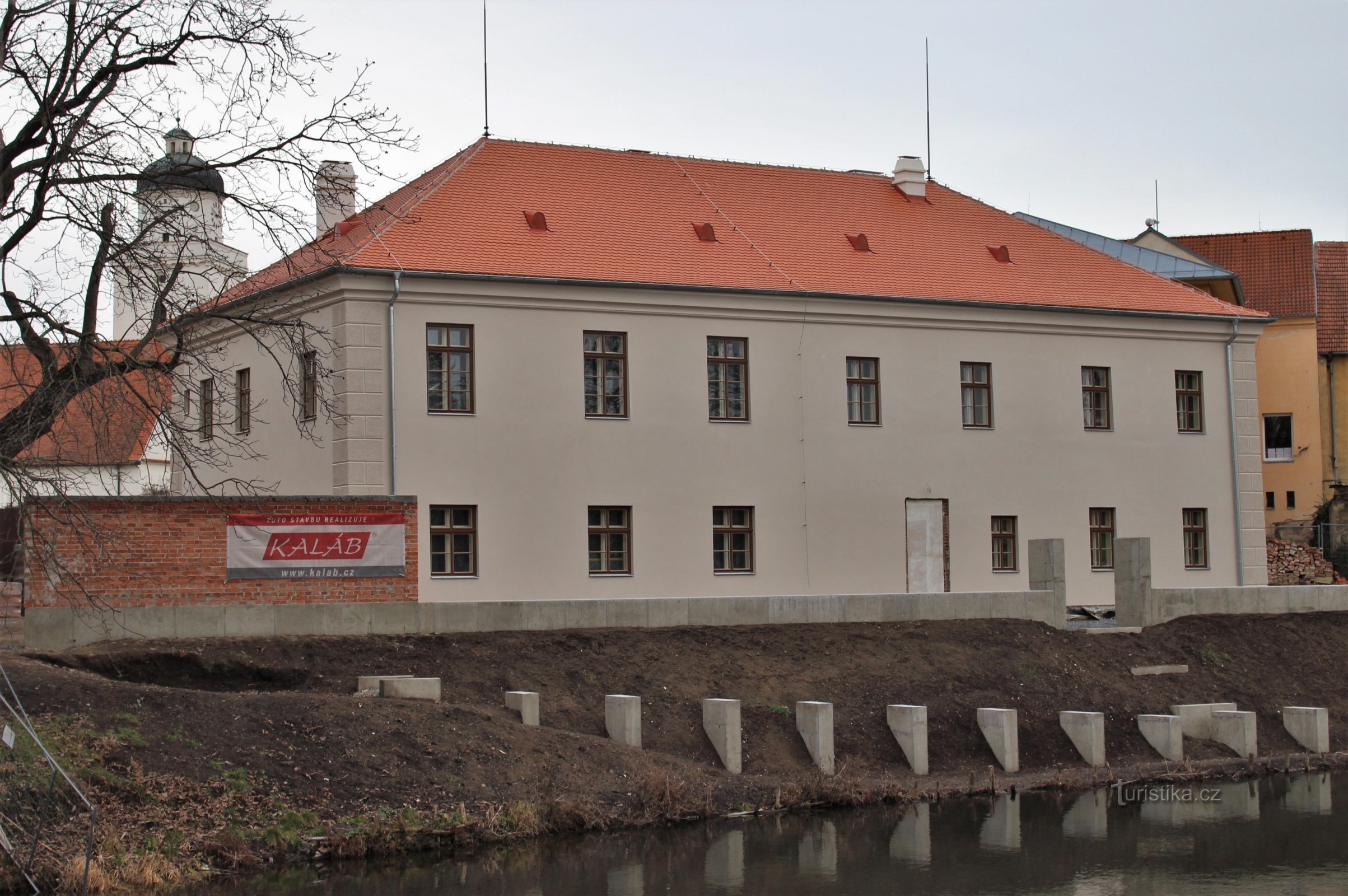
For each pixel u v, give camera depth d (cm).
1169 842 1958
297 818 1781
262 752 1872
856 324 3425
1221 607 3184
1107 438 3709
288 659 2236
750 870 1770
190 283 3306
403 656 2322
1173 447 3797
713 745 2275
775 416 3312
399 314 2941
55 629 2173
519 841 1862
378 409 2905
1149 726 2594
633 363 3162
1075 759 2497
